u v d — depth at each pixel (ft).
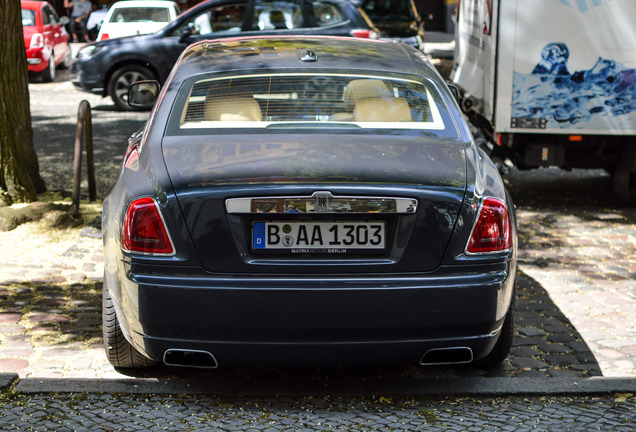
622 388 21.86
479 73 47.80
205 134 21.27
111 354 22.20
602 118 42.34
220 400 21.03
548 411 20.59
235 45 26.11
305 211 18.76
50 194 41.91
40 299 28.50
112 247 20.17
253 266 18.88
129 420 19.66
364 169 19.43
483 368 23.76
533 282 31.78
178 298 18.78
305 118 21.81
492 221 19.60
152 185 19.48
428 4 160.97
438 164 20.12
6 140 38.63
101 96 82.28
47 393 21.12
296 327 18.81
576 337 26.17
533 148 44.06
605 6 41.45
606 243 37.58
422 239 19.10
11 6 38.32
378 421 19.88
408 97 22.86
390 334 19.06
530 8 41.73
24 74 39.40
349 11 73.05
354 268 18.98
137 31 89.10
